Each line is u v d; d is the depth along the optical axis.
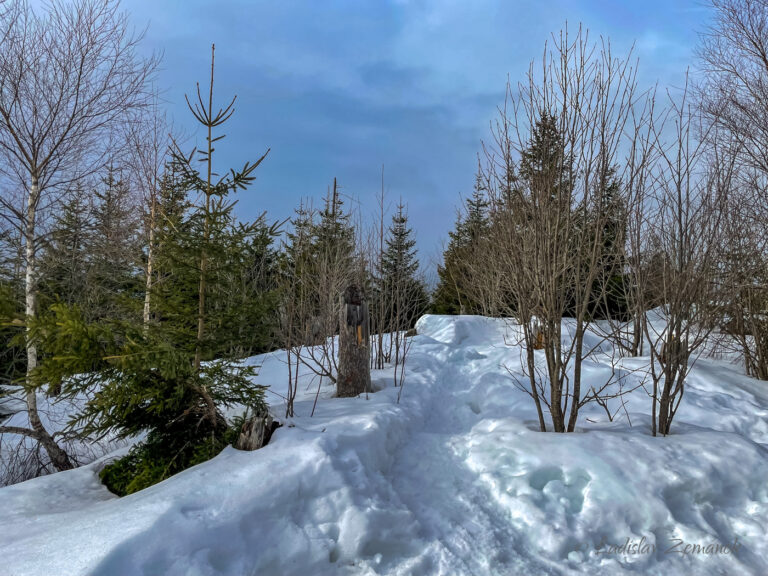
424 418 5.96
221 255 4.90
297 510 3.43
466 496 4.13
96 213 11.23
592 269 4.61
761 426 5.45
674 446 4.16
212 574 2.76
